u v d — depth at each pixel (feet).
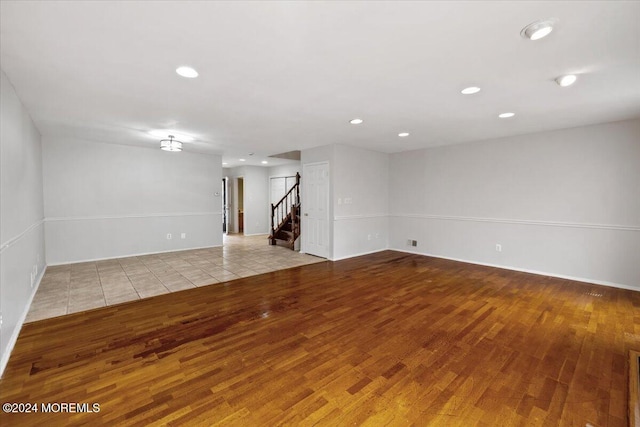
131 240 19.20
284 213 30.14
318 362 7.22
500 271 15.71
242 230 34.01
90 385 6.30
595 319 9.64
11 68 7.52
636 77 8.15
